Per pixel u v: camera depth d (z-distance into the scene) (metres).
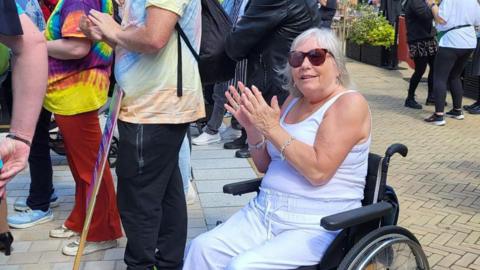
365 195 2.66
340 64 2.53
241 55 4.04
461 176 5.18
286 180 2.55
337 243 2.38
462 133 6.80
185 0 2.56
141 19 2.59
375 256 2.34
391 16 13.30
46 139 4.00
